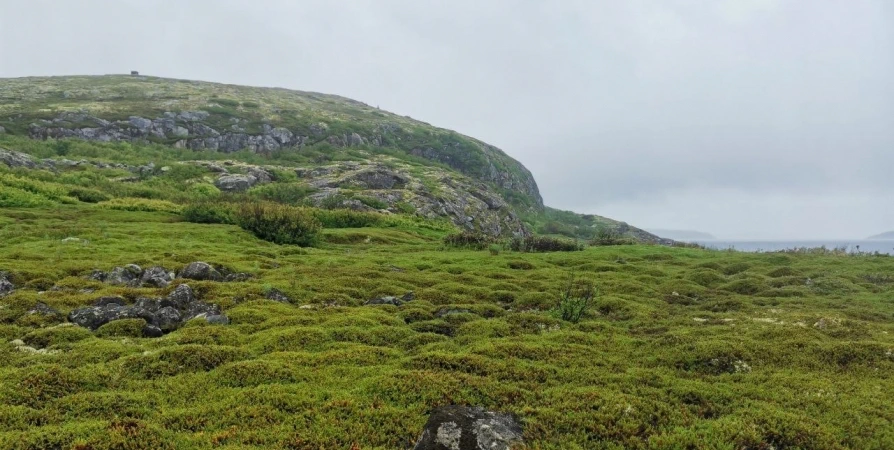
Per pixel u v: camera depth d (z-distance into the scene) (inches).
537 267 1514.5
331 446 374.0
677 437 391.5
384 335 690.2
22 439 348.8
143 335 673.6
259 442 376.8
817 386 506.6
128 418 393.4
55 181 3169.3
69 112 6151.6
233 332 676.1
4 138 5049.2
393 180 5305.1
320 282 1061.8
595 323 798.5
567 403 449.1
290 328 688.4
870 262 1549.0
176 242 1643.7
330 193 4340.6
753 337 691.4
